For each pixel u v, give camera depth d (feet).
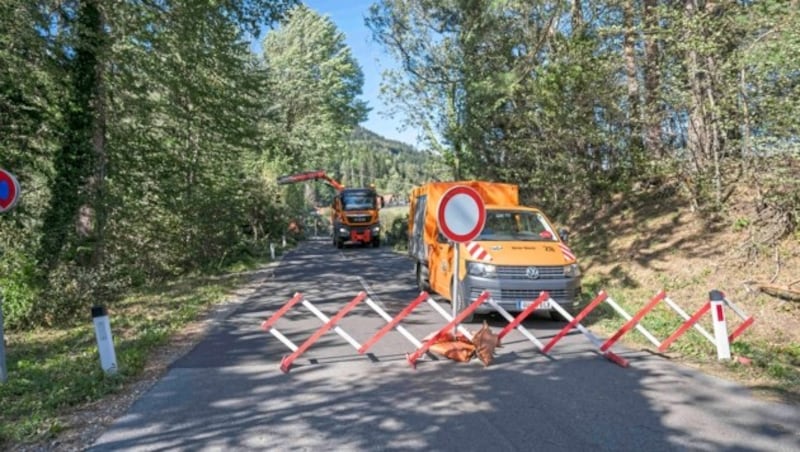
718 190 39.01
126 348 25.41
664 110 41.24
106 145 48.08
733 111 33.24
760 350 24.47
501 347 25.29
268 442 14.80
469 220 23.22
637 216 49.65
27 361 24.34
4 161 39.04
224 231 70.28
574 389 19.02
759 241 35.01
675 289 35.70
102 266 38.65
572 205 61.57
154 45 48.03
